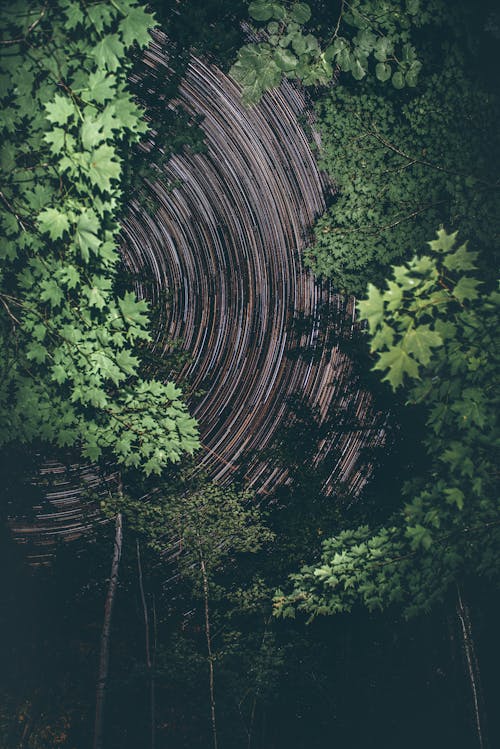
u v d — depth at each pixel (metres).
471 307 6.25
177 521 11.68
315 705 13.50
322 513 12.87
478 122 10.24
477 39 9.83
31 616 13.01
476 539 7.32
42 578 13.11
